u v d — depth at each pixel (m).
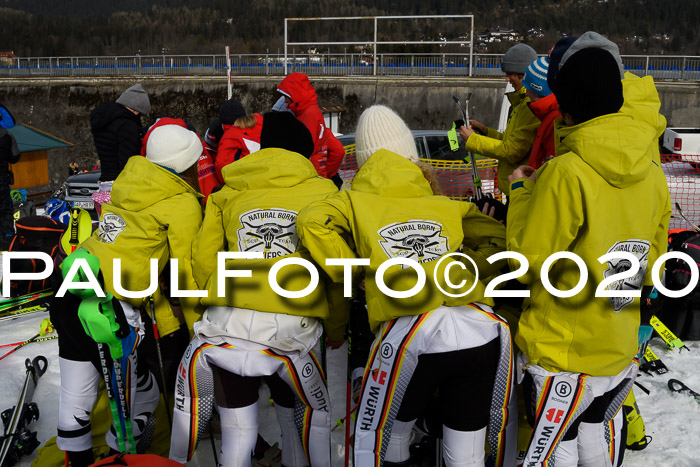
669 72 31.09
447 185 8.15
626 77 2.76
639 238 2.57
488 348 2.67
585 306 2.55
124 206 3.07
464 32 148.75
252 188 3.02
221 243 3.08
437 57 33.50
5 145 9.27
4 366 4.90
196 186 3.47
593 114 2.54
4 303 5.62
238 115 5.62
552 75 2.99
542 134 3.84
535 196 2.59
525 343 2.68
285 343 2.81
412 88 31.61
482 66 33.53
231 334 2.81
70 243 4.59
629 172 2.44
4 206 9.38
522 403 3.28
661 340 5.39
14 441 3.66
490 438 2.83
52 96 36.00
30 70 37.84
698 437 3.89
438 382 2.71
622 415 3.15
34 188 18.23
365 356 3.40
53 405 4.32
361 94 32.12
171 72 37.09
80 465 3.11
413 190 2.81
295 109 5.40
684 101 28.73
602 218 2.50
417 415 2.80
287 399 3.07
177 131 3.28
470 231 2.96
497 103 30.77
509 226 2.79
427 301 2.62
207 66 37.12
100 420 3.57
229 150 5.54
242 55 36.88
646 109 2.65
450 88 31.19
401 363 2.63
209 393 2.89
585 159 2.49
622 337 2.58
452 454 2.75
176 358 3.54
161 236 3.07
